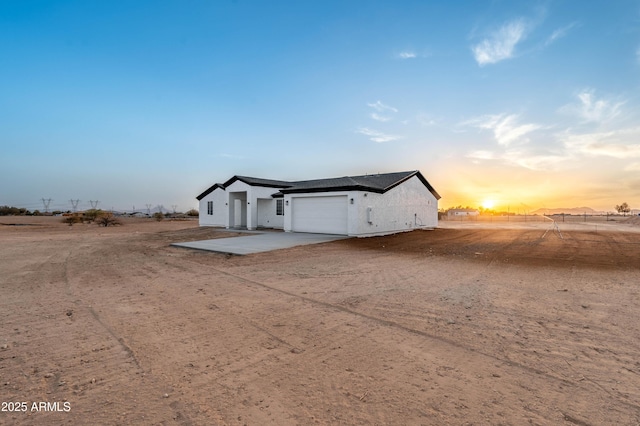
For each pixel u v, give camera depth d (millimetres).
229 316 5383
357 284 7641
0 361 3764
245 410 2838
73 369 3582
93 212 40594
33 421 2666
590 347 4145
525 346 4188
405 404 2922
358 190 18047
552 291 6957
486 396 3051
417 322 5082
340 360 3809
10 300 6352
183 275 8695
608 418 2717
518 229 25453
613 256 11562
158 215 48562
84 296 6645
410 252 12977
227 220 26656
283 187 25734
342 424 2637
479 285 7531
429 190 26547
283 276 8523
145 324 5012
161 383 3295
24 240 18281
